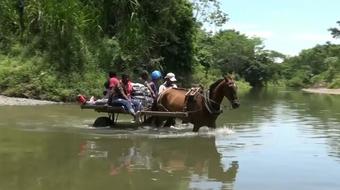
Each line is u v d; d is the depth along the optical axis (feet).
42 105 80.48
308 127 56.13
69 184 27.53
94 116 63.10
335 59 349.20
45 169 31.19
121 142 42.45
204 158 35.81
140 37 115.03
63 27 96.84
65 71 95.40
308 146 41.86
